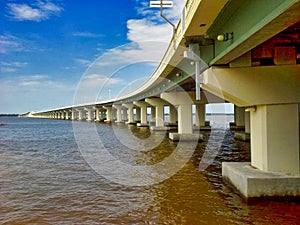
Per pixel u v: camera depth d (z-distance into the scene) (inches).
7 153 1085.8
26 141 1567.4
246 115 1309.1
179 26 533.3
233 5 361.1
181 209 421.7
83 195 508.4
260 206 418.6
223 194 480.1
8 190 547.8
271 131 463.5
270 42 460.8
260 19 299.6
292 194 426.6
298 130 461.1
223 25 435.8
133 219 393.4
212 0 326.6
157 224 374.3
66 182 608.4
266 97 467.2
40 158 949.8
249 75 475.2
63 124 3799.2
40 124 3929.6
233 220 375.9
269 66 470.9
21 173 705.6
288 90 463.8
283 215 386.0
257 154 495.5
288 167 458.3
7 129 2763.3
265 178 428.8
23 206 454.3
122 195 503.2
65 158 943.0
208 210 412.2
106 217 403.2
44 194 518.3
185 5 440.8
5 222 391.9
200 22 404.5
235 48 378.6
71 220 396.2
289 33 421.1
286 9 236.1
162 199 471.8
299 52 490.6
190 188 527.2
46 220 397.4
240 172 466.9
